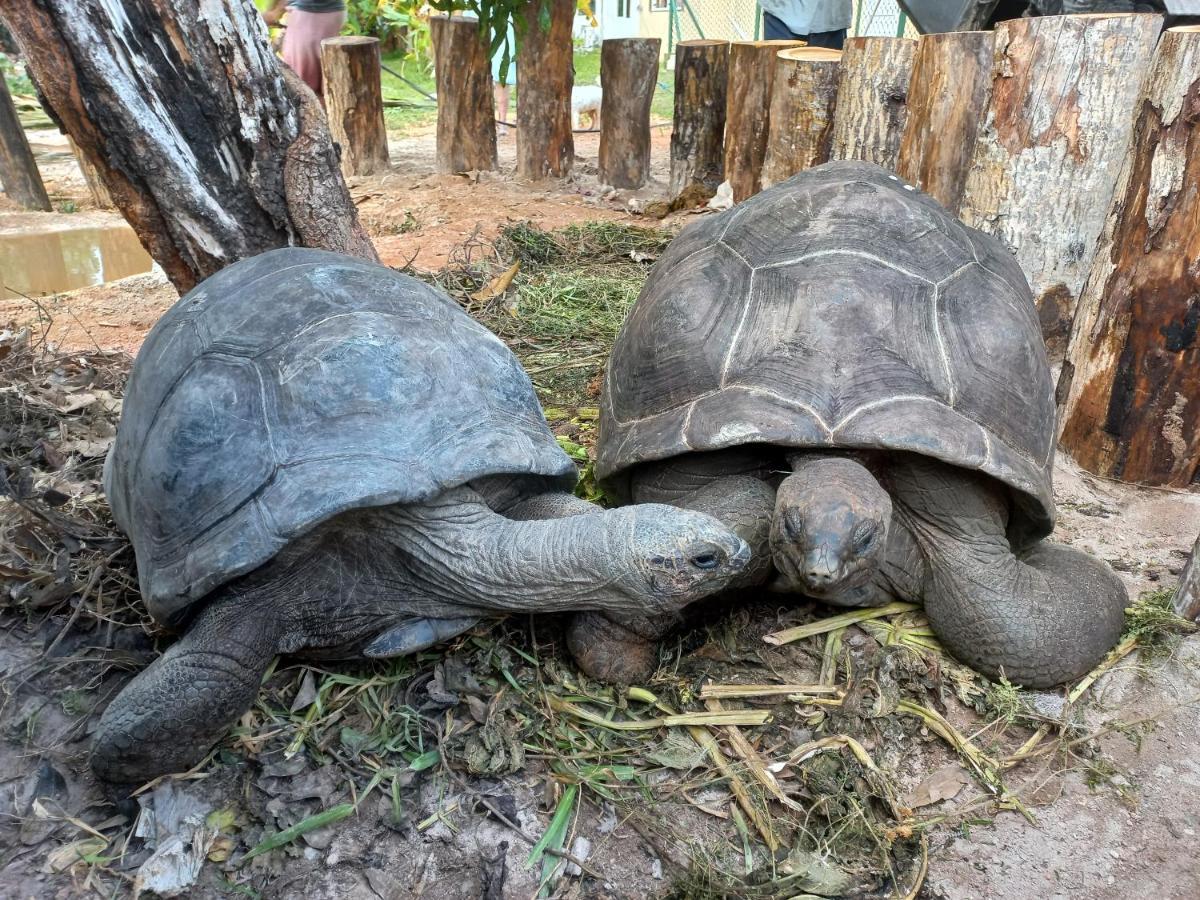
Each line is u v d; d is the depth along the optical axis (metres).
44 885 1.94
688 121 7.36
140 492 2.26
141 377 2.47
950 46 4.38
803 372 2.35
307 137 3.55
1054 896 1.97
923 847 2.06
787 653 2.53
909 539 2.50
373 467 2.09
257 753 2.19
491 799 2.14
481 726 2.29
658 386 2.59
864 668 2.47
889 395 2.30
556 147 8.30
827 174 2.98
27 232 7.87
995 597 2.35
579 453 3.42
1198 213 3.16
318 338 2.27
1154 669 2.53
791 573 2.19
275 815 2.07
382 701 2.34
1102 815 2.15
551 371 4.16
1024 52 3.87
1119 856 2.05
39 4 2.88
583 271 5.50
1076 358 3.64
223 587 2.14
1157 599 2.76
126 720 2.00
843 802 2.13
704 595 2.09
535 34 7.89
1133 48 3.71
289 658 2.45
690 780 2.20
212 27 3.19
